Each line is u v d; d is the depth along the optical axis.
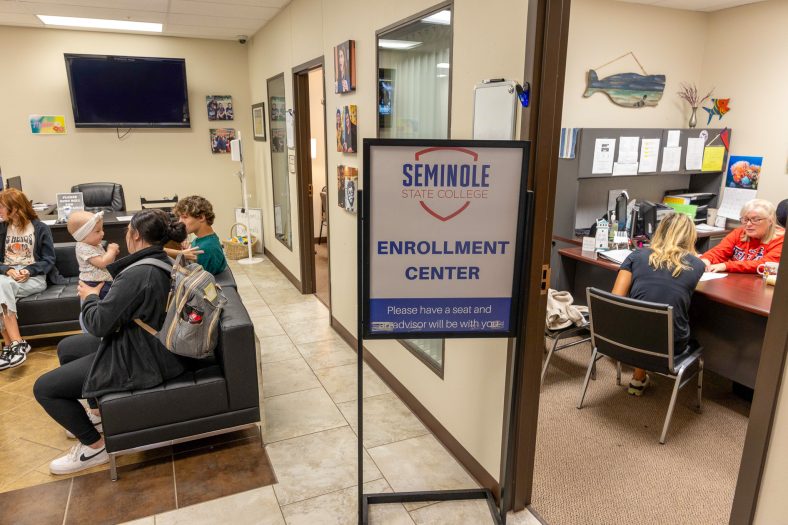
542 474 2.27
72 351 2.48
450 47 2.13
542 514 2.02
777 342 1.11
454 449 2.38
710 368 3.00
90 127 5.76
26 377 3.16
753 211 3.14
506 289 1.71
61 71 5.58
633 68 4.34
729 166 4.57
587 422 2.70
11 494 2.12
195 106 6.25
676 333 2.53
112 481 2.20
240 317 2.34
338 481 2.21
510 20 1.74
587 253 3.59
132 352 2.14
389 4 2.67
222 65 6.27
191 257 2.48
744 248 3.26
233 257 6.32
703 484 2.21
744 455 1.23
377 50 2.86
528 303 1.80
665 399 2.95
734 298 2.61
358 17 3.08
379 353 3.20
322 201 6.73
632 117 4.45
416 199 1.61
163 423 2.22
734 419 2.74
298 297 4.87
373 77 2.95
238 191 6.69
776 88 4.17
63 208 4.57
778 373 1.12
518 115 1.74
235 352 2.27
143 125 5.94
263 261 6.27
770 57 4.17
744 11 4.28
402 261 1.66
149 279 2.07
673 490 2.17
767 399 1.15
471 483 2.20
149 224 2.13
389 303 1.69
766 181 4.32
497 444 2.04
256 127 6.27
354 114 3.22
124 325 2.13
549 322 2.98
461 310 1.72
